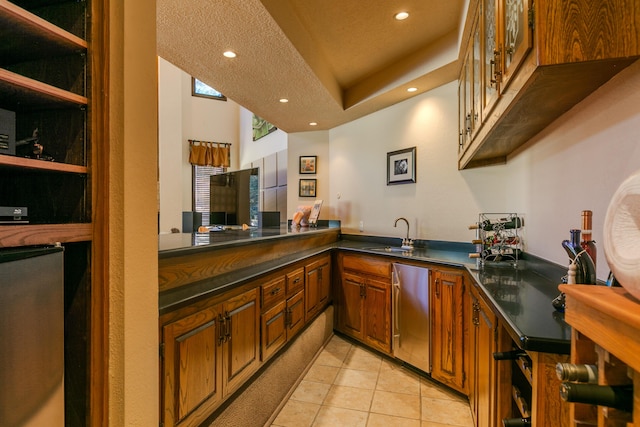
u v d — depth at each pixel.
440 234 3.01
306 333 2.68
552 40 0.93
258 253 2.28
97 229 0.82
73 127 0.84
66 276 0.83
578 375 0.54
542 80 1.07
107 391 0.82
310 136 4.40
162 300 1.30
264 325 1.97
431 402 2.17
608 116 1.20
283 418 2.01
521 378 1.32
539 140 1.85
